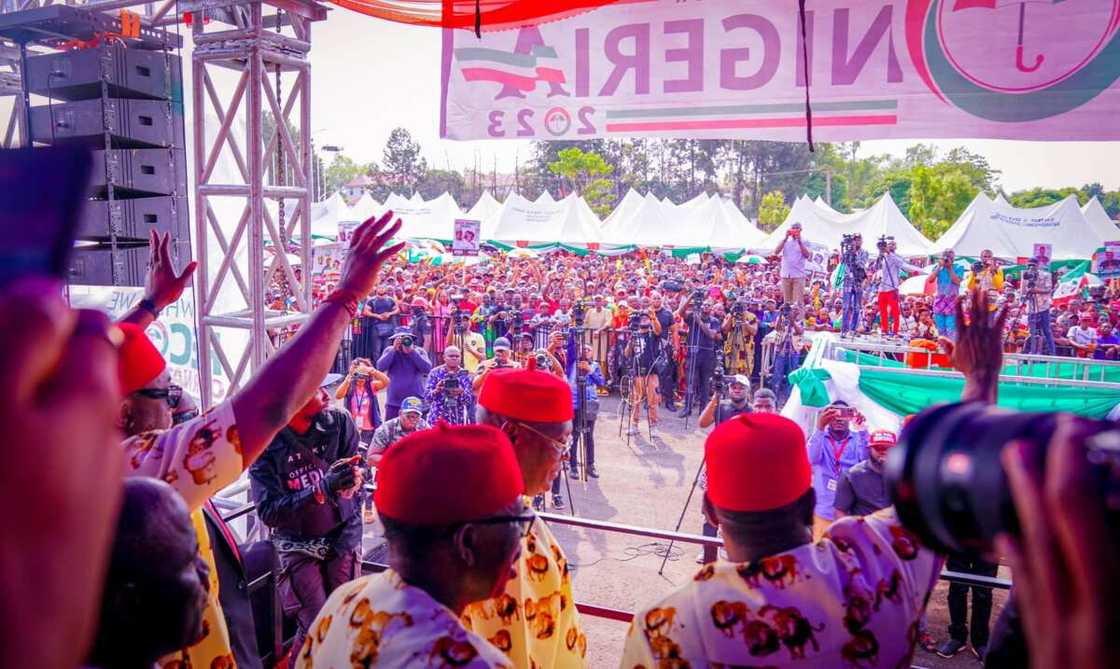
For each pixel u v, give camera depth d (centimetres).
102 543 38
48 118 561
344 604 142
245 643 216
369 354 1338
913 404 611
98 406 38
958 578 306
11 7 595
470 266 2817
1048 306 1463
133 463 148
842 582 145
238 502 557
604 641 545
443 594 136
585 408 921
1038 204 9425
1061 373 800
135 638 112
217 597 186
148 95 576
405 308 1407
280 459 344
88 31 557
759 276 2736
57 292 35
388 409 860
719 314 1383
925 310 1484
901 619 147
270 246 580
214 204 628
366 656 127
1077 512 48
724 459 154
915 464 68
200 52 511
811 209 2722
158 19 583
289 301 1115
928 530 68
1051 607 50
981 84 351
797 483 153
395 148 11069
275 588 291
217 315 534
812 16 375
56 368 37
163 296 208
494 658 124
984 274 1748
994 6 345
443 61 438
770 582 147
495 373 228
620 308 1413
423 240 3058
